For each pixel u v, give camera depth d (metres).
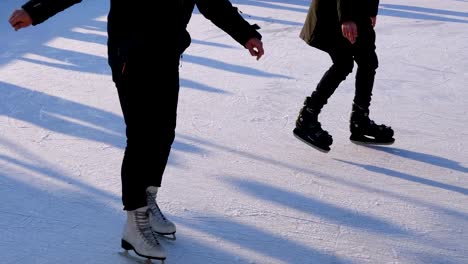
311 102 4.09
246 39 3.03
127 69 2.73
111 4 2.79
